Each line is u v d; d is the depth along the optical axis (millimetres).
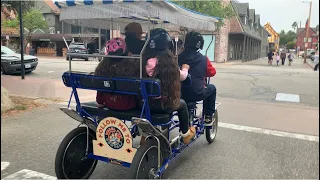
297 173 4211
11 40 40594
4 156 4559
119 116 3562
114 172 4129
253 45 43281
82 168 3838
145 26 4965
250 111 7879
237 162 4539
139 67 3398
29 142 5176
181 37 4676
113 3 3316
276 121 6895
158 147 3461
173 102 3445
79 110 3736
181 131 4047
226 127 6328
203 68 4414
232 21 32906
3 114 6855
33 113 7102
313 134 5941
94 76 3479
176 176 4043
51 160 4453
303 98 10062
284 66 27203
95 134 3889
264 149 5094
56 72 16031
